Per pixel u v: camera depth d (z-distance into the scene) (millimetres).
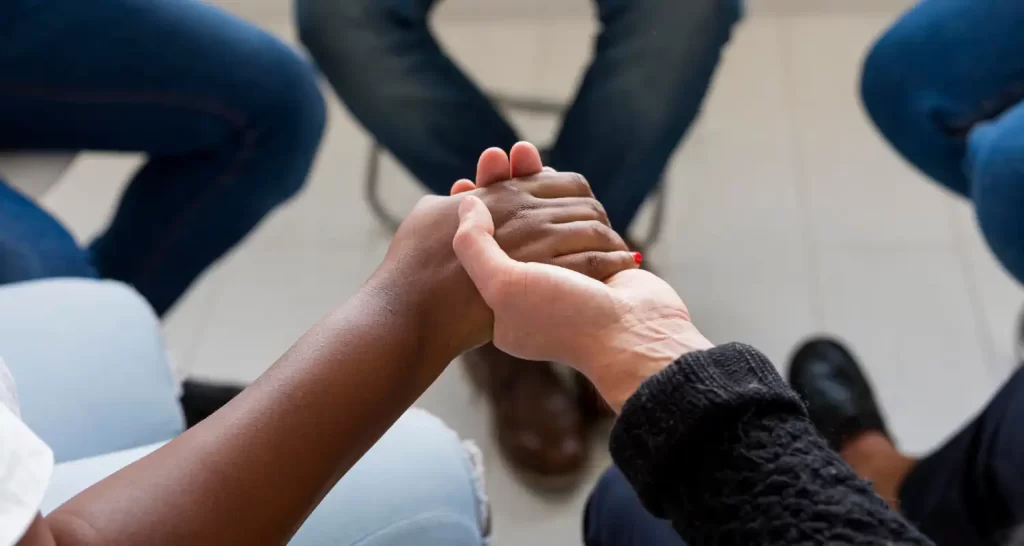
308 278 2518
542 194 1648
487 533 1701
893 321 2328
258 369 2326
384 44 1974
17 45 1808
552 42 3121
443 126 1989
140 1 1857
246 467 1448
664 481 1416
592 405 2152
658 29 1934
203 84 1909
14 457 1352
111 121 1902
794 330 2328
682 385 1407
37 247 1795
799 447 1388
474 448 1697
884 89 2010
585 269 1595
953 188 2023
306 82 2006
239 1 3215
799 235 2539
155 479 1426
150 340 1738
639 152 1963
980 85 1946
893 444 2066
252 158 1996
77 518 1403
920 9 1998
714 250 2518
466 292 1577
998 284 2385
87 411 1662
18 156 1914
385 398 1524
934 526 1809
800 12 3182
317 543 1570
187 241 2033
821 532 1358
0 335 1671
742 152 2766
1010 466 1715
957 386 2207
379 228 2635
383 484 1608
